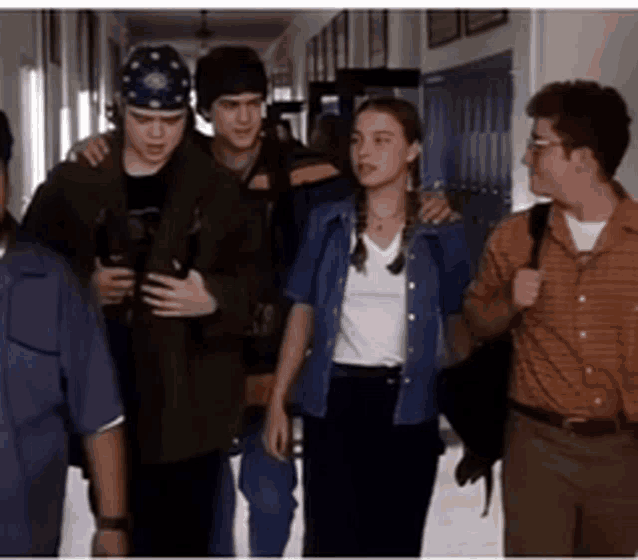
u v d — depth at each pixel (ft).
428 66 11.95
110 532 5.49
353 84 8.47
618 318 6.34
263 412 7.51
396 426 6.84
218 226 7.16
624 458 6.36
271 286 7.22
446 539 8.48
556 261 6.48
